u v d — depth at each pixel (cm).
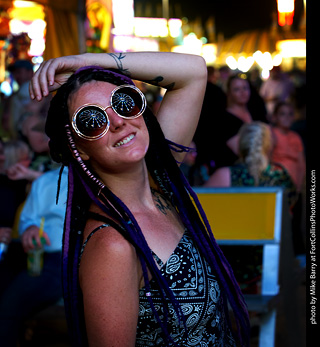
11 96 532
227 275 166
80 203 158
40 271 332
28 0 607
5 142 372
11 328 325
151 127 172
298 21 1545
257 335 415
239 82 600
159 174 175
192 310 153
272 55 1541
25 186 368
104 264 141
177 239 160
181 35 1814
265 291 340
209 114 447
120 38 1115
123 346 141
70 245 152
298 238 558
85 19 668
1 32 751
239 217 350
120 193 158
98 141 151
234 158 436
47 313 339
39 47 759
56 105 157
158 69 178
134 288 144
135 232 147
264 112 618
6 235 350
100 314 140
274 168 402
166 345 148
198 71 184
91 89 153
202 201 355
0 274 352
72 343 153
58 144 161
